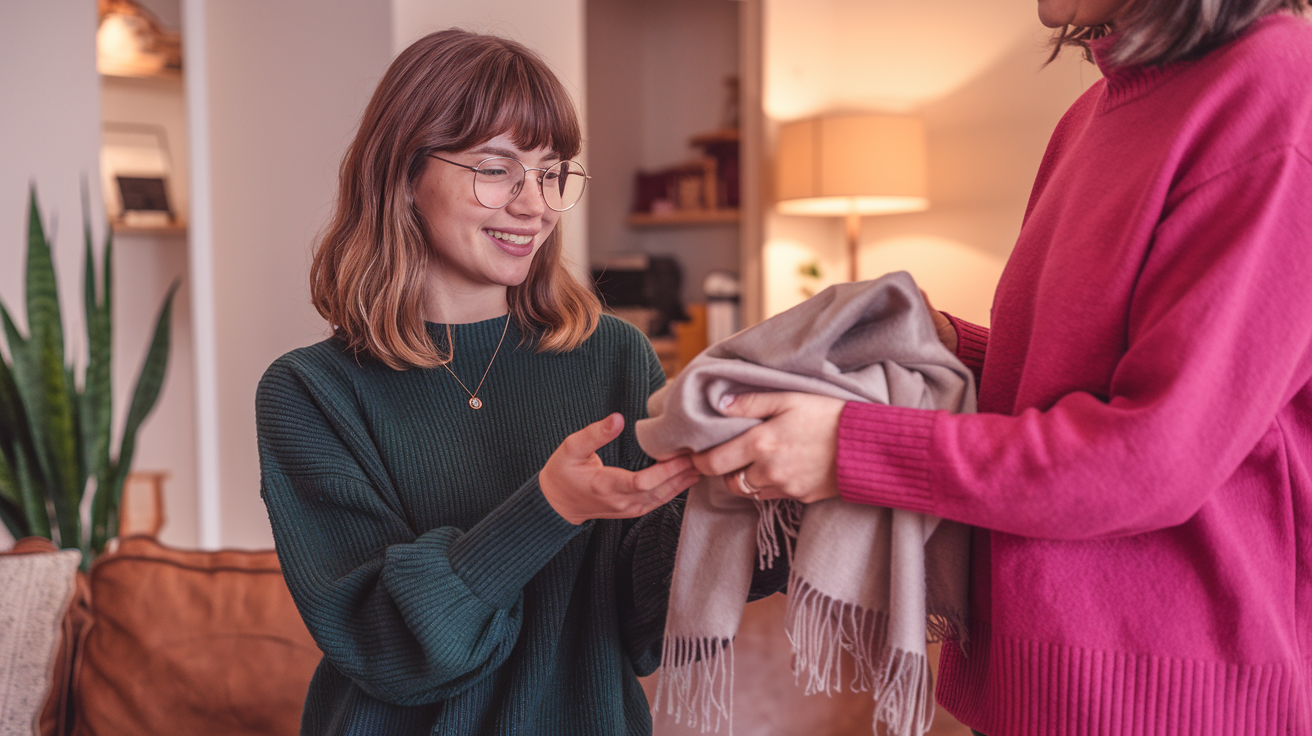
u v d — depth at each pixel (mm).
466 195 1024
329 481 1007
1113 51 751
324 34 2842
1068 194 810
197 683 1663
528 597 1041
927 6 4215
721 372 769
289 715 1632
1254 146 662
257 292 3059
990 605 840
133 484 3656
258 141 3029
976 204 4113
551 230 1100
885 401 780
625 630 1118
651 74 5910
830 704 1510
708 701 887
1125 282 709
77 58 3492
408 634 918
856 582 788
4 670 1662
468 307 1136
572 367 1164
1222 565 704
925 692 764
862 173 3912
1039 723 749
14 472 2557
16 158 3420
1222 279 637
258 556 1793
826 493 767
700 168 5633
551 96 1041
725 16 5652
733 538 878
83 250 3514
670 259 5637
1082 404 675
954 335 967
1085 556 734
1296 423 749
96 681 1707
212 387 3211
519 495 893
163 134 4332
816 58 4480
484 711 1026
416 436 1072
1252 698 709
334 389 1061
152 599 1745
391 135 1045
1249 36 702
